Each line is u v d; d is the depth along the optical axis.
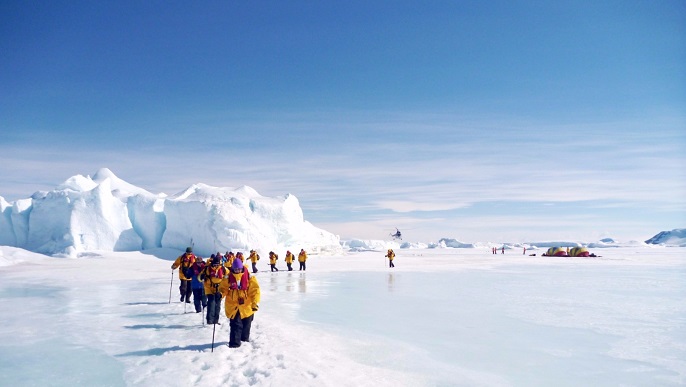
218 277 11.00
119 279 24.73
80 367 7.70
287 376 6.77
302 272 31.62
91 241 46.72
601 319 12.38
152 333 10.25
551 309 14.11
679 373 7.47
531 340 9.83
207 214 47.12
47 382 6.98
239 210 49.12
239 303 8.73
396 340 9.73
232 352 8.34
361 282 23.41
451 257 66.88
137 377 7.07
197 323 11.39
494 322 11.92
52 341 9.59
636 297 17.02
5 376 7.29
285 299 16.50
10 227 48.84
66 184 54.12
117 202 49.91
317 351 8.56
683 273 30.03
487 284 22.20
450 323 11.76
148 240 51.03
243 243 45.72
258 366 7.32
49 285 21.47
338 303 15.44
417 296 17.41
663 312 13.55
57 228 47.81
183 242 48.38
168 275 27.44
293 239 57.97
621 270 33.28
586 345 9.39
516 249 145.38
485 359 8.27
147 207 51.06
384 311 13.70
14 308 14.16
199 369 7.42
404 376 7.14
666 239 178.25
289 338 9.38
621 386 6.83
